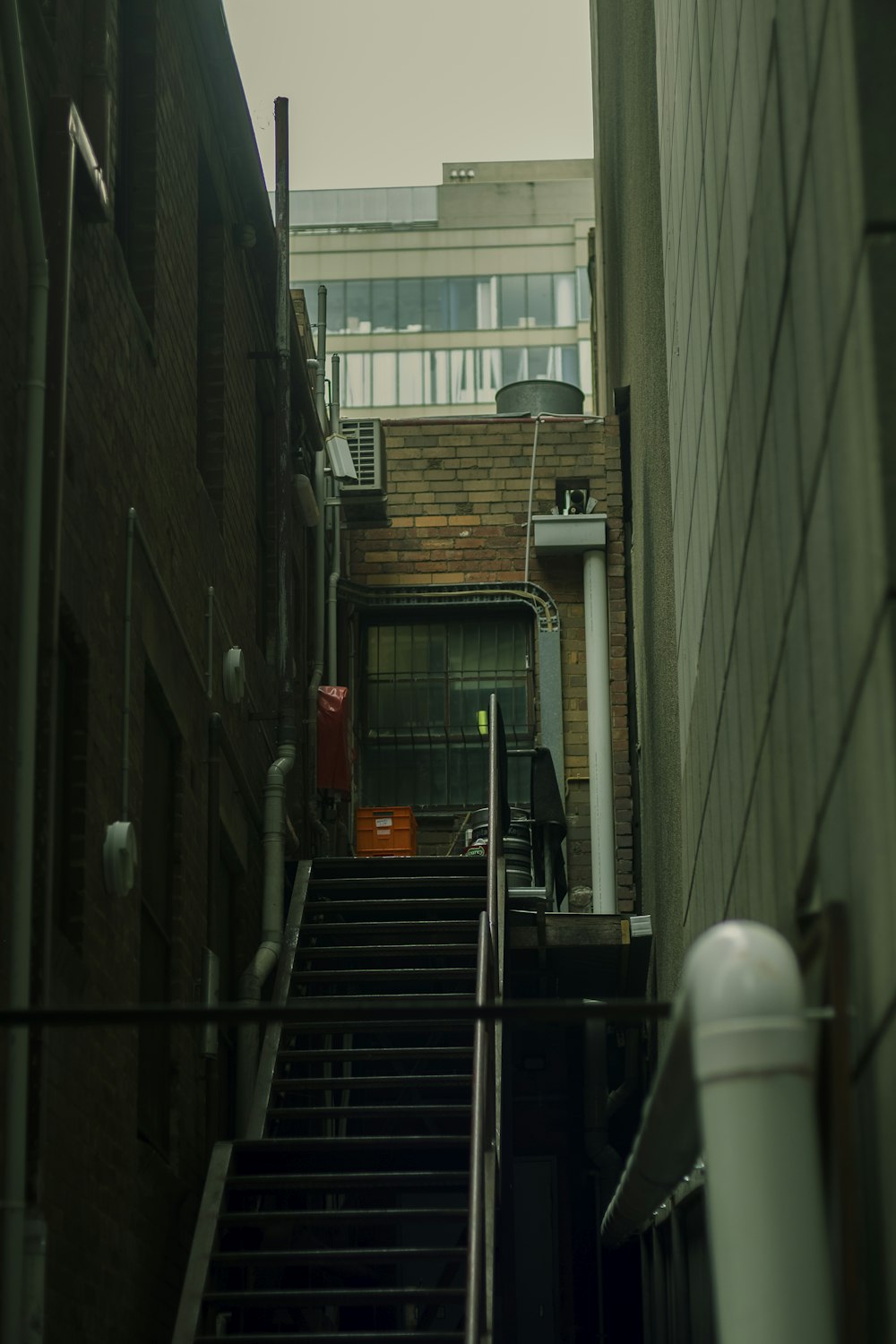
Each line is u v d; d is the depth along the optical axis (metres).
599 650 18.41
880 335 3.24
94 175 7.68
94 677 7.96
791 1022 3.37
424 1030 11.23
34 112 7.38
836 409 3.63
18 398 6.73
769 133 4.76
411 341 64.75
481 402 64.12
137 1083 8.69
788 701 4.65
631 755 18.45
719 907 7.81
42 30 7.35
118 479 8.57
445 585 19.02
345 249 65.62
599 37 25.53
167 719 9.90
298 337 15.05
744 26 5.44
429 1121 14.91
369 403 64.19
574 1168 16.52
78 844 7.63
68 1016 3.74
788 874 4.81
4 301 6.58
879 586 3.19
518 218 66.00
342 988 14.07
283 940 12.36
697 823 9.34
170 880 9.95
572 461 19.34
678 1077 4.17
